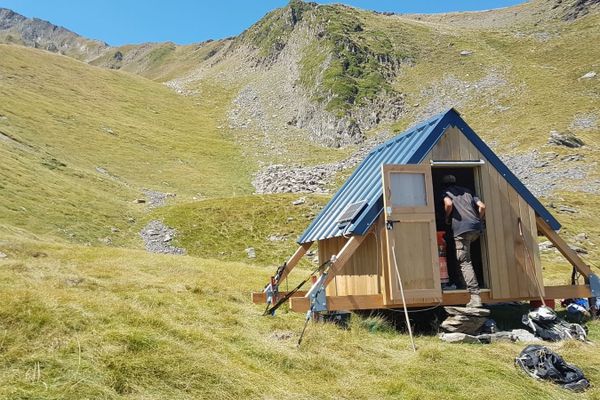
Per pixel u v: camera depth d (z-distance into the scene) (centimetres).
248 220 4328
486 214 1216
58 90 10012
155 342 772
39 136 6775
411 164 1126
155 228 4144
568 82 9800
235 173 7569
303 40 14412
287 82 12812
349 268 1270
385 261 1096
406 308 1072
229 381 685
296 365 796
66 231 3494
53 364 678
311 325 1048
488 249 1203
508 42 13012
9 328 774
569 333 1032
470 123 8981
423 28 14688
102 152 7206
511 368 820
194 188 6481
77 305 916
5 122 6712
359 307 1094
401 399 687
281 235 3978
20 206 3650
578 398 735
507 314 1273
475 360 833
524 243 1233
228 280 1789
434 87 10919
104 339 762
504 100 9575
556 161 6575
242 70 15038
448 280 1228
